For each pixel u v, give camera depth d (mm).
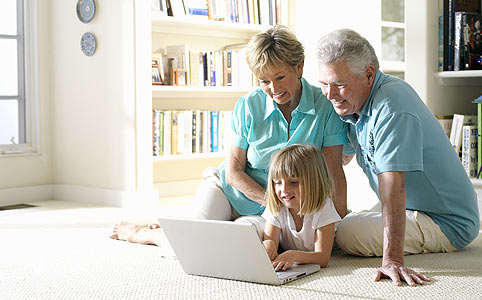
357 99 1958
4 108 4523
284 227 2133
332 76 1917
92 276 2020
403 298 1672
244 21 4668
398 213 1885
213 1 4508
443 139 2111
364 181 3498
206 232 1899
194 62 4457
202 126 4531
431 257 2195
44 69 4652
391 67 3814
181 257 2014
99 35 4293
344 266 2078
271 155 2246
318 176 2014
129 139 4133
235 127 2365
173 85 4332
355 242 2195
